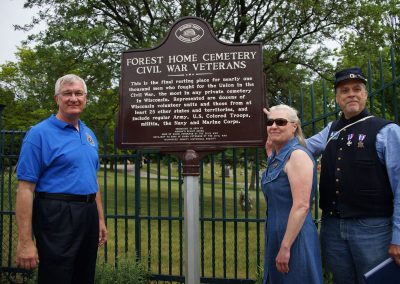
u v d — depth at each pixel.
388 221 2.90
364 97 3.13
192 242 3.87
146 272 4.95
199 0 12.98
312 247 2.85
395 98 3.98
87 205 3.30
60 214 3.16
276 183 2.95
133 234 8.67
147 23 13.99
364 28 12.98
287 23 13.68
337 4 12.90
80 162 3.28
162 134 3.98
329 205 3.11
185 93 3.98
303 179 2.78
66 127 3.31
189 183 3.92
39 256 3.19
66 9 14.01
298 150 2.88
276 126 3.00
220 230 9.60
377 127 2.96
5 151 6.12
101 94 13.44
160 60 4.04
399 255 2.72
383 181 2.90
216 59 3.97
